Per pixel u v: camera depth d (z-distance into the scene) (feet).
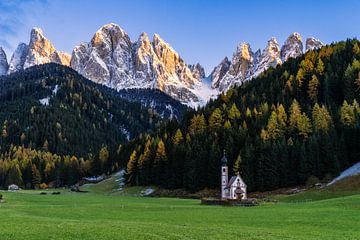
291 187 439.63
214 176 489.26
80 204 329.52
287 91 638.53
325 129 471.21
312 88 594.24
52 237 135.54
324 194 374.02
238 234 149.28
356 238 145.38
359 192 355.56
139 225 170.40
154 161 563.89
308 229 168.35
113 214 239.91
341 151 445.78
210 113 643.86
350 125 472.03
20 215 225.35
